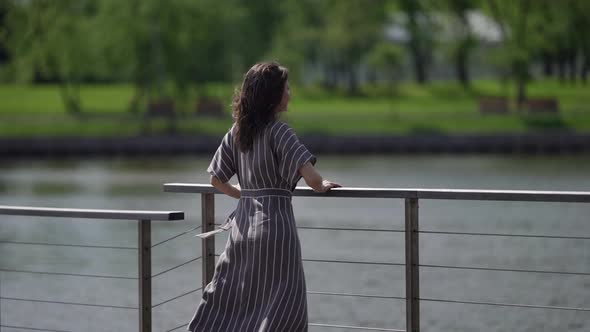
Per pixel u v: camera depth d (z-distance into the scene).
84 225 23.02
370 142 49.03
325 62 75.50
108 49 52.88
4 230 22.09
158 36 51.94
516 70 54.03
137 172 40.34
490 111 53.59
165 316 11.86
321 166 42.53
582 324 11.92
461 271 15.59
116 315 12.42
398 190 4.55
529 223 22.02
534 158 45.34
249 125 4.47
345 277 15.02
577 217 22.77
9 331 11.24
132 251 18.50
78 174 39.62
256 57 59.69
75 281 15.08
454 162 43.69
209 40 53.41
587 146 47.53
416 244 4.66
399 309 12.62
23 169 42.31
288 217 4.46
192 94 55.47
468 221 22.73
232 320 4.48
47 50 53.62
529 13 52.91
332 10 67.50
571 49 57.69
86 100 68.12
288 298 4.38
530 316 12.30
